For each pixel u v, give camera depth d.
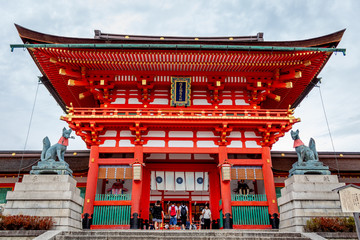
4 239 12.98
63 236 13.06
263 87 23.14
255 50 20.45
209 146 22.02
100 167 21.34
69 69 21.67
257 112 22.05
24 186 15.87
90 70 22.22
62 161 17.17
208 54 20.48
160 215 22.08
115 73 22.34
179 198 28.11
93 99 26.28
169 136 22.19
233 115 22.20
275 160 28.61
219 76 22.80
